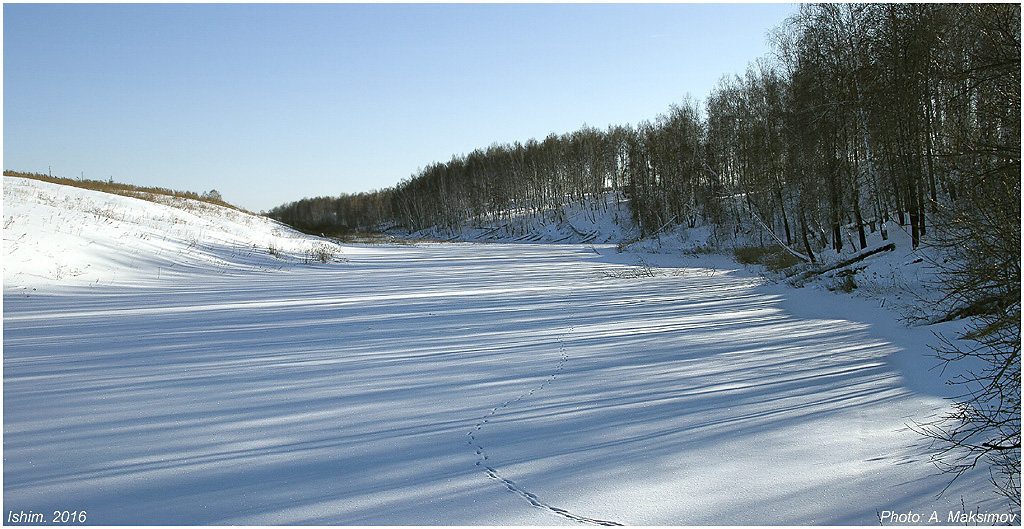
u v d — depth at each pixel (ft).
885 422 18.89
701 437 17.71
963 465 15.39
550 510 13.32
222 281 64.39
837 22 61.21
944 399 20.94
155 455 16.42
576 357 28.37
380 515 13.12
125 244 68.95
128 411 20.18
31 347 30.45
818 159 62.90
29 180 91.50
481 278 73.36
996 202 19.35
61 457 16.22
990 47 25.77
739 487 14.39
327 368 26.30
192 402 21.24
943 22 47.19
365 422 19.20
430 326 37.37
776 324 37.40
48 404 20.88
